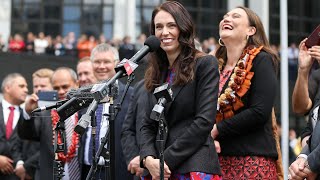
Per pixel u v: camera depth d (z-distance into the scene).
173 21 9.66
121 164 11.48
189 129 9.37
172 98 9.09
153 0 51.84
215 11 51.38
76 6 52.22
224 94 10.42
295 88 10.62
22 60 35.16
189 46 9.68
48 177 12.38
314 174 9.38
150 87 9.85
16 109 16.19
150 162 9.47
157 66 9.86
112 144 9.11
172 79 9.70
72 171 11.97
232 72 10.62
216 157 9.52
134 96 10.58
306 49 10.53
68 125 12.03
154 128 9.80
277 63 10.66
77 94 9.30
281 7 15.45
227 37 10.76
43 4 51.94
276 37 36.00
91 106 8.84
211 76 9.52
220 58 11.02
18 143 15.88
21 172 15.59
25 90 16.30
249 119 10.17
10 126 16.02
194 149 9.34
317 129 9.55
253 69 10.40
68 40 38.75
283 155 14.85
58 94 12.98
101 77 12.49
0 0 51.38
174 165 9.29
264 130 10.38
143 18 51.78
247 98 10.38
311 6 50.88
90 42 37.62
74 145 11.94
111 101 9.06
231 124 10.19
